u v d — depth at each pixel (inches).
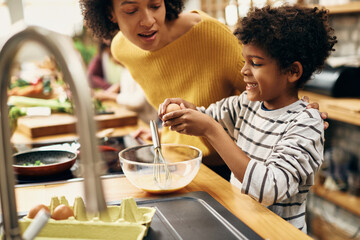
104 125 74.2
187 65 56.7
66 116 79.0
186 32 54.5
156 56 57.2
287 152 35.5
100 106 84.7
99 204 15.6
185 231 29.4
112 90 120.1
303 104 41.4
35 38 15.8
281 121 40.9
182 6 55.5
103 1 52.2
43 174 43.0
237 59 54.7
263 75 39.2
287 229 30.2
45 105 83.4
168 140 60.2
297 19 39.9
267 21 38.8
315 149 36.2
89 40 146.1
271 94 40.4
